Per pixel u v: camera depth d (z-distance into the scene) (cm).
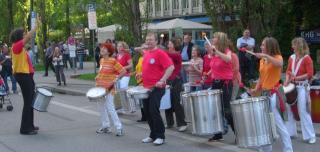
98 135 1023
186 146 895
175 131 1042
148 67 898
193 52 1112
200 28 3009
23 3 4056
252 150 847
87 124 1163
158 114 902
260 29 1764
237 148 866
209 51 1018
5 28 4031
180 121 1036
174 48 1045
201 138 962
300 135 966
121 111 1261
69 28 4334
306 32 2611
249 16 1753
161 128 910
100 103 1035
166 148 882
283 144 775
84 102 1595
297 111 921
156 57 891
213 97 837
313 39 2589
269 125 748
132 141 953
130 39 2270
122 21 2294
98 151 875
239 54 1433
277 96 763
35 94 1035
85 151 878
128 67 1223
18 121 1230
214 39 880
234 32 1761
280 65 754
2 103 1460
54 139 991
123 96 1230
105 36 3581
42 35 3762
